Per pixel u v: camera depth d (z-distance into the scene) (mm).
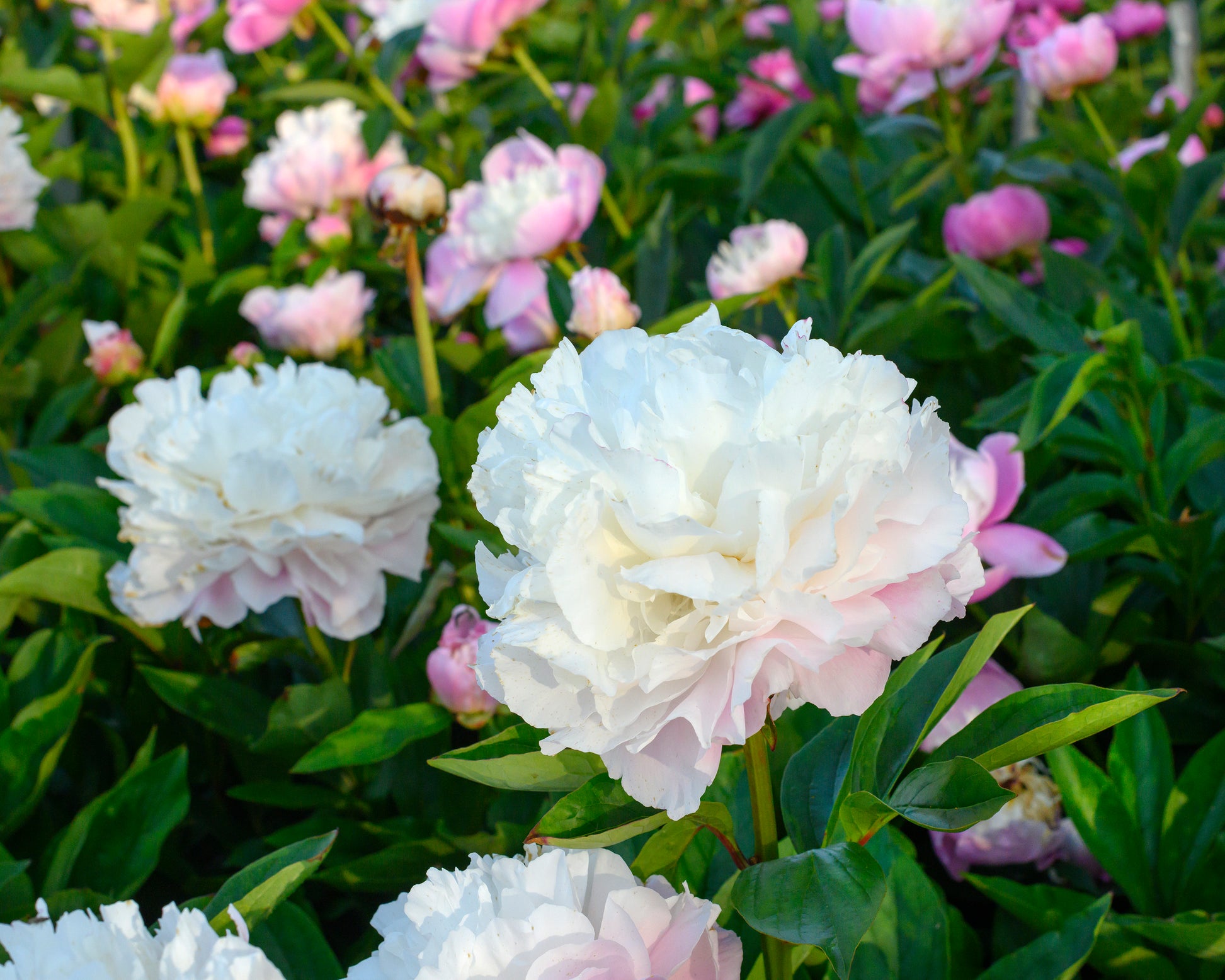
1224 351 1105
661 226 1235
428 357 1072
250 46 1651
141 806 855
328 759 849
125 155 1772
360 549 916
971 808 633
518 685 622
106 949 652
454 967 628
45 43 2303
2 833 876
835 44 1793
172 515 887
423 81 1778
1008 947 835
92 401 1435
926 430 636
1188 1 1758
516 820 910
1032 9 1801
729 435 621
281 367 973
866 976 756
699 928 655
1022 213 1208
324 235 1460
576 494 619
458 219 1248
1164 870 812
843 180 1552
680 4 2650
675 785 614
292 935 769
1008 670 984
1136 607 1031
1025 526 979
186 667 1044
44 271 1516
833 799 711
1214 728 951
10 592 931
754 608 614
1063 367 944
